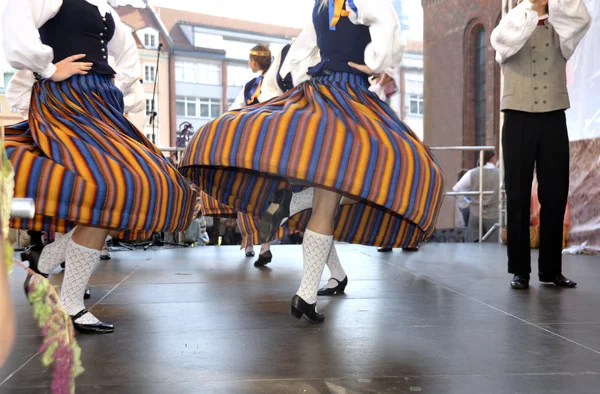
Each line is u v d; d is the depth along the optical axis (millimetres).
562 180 3322
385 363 1864
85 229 2236
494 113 22703
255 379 1709
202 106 32562
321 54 2576
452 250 5309
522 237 3295
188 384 1666
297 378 1716
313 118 2219
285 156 2170
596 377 1736
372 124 2283
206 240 7336
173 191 2307
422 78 25531
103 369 1812
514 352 1995
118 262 4621
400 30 2455
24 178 2012
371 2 2412
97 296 3105
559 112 3328
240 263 4539
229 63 33562
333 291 3105
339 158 2160
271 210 2480
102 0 2531
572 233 5359
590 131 5188
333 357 1933
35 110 2248
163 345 2092
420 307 2754
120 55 2902
